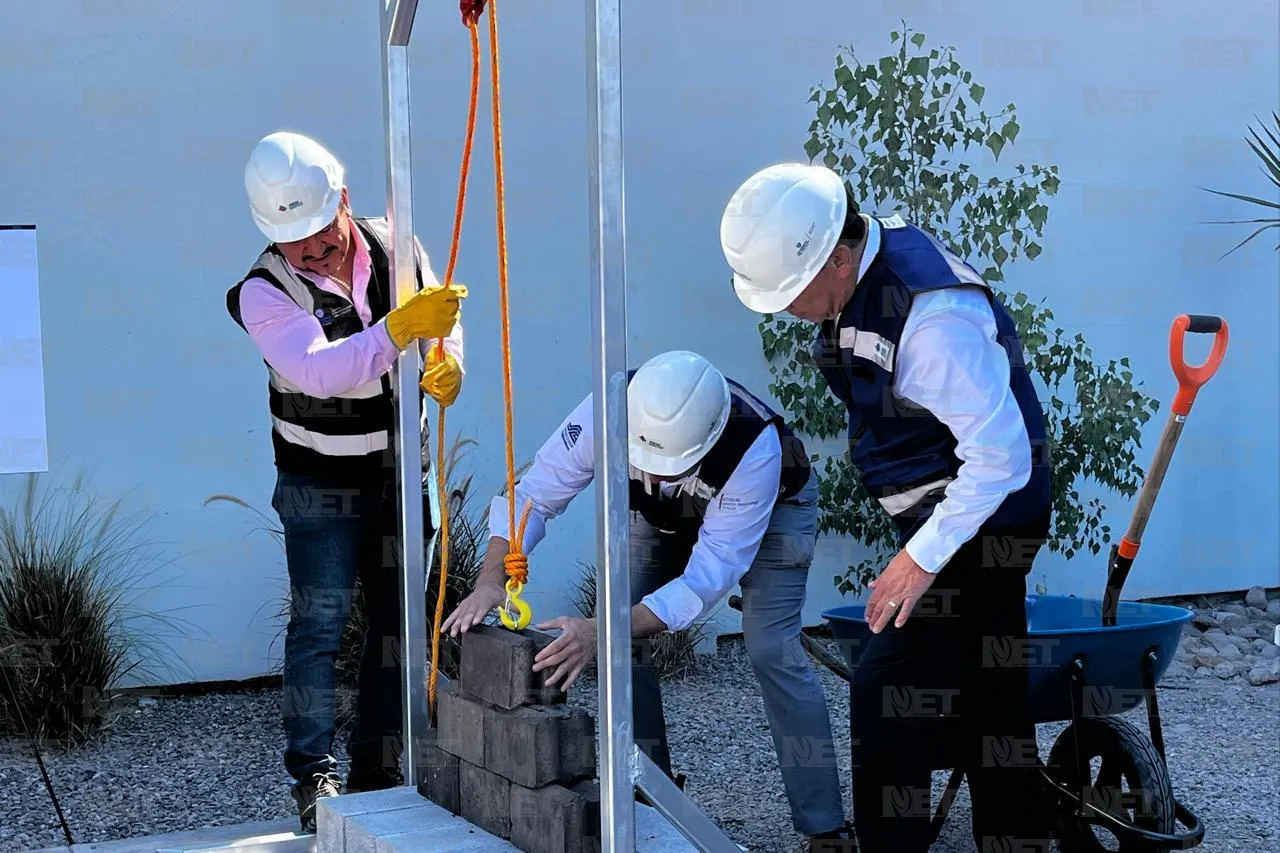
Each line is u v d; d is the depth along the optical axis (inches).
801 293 95.0
